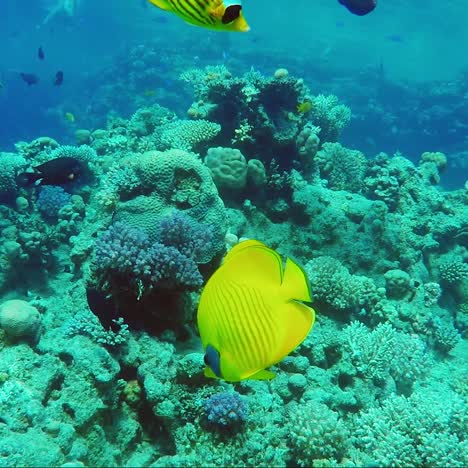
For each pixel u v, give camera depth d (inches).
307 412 70.2
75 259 102.2
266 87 131.3
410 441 73.2
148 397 68.0
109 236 76.6
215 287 31.0
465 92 488.1
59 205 131.2
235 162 118.7
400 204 155.8
